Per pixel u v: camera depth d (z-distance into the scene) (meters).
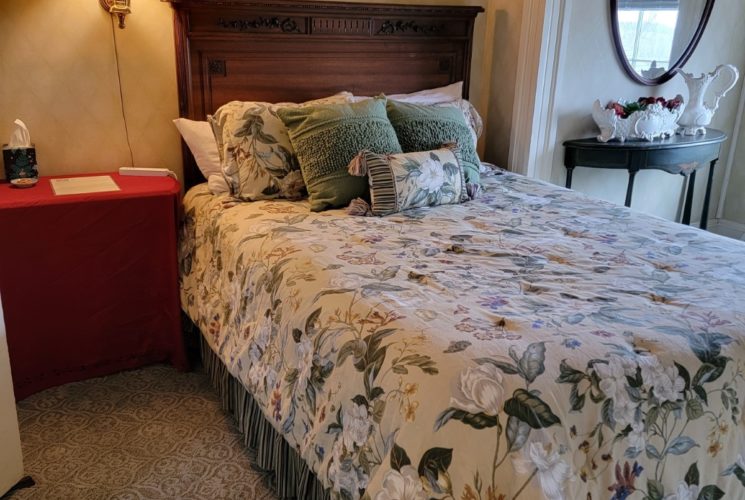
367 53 3.04
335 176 2.36
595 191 3.73
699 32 3.73
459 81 3.35
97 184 2.43
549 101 3.29
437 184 2.43
